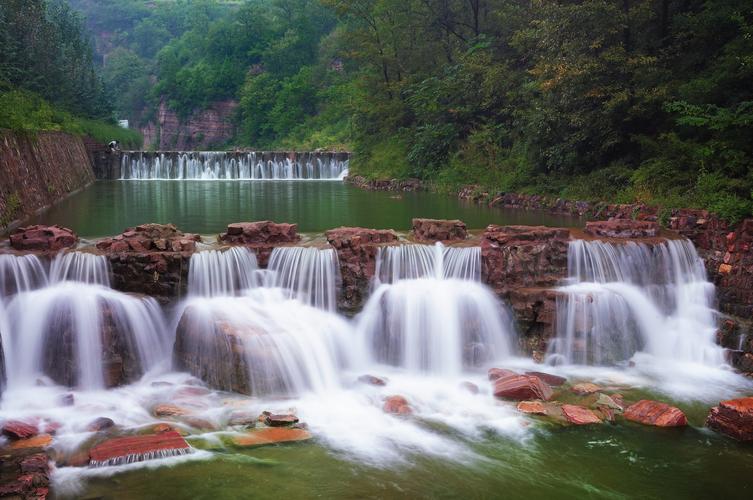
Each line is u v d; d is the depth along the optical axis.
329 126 80.69
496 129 34.53
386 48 46.78
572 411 10.77
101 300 12.22
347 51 62.56
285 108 96.81
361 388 11.88
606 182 24.48
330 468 8.95
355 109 52.34
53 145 30.03
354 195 32.22
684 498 8.44
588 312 13.46
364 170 44.44
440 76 42.44
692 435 10.15
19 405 10.82
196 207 25.64
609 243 14.92
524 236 14.59
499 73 34.22
